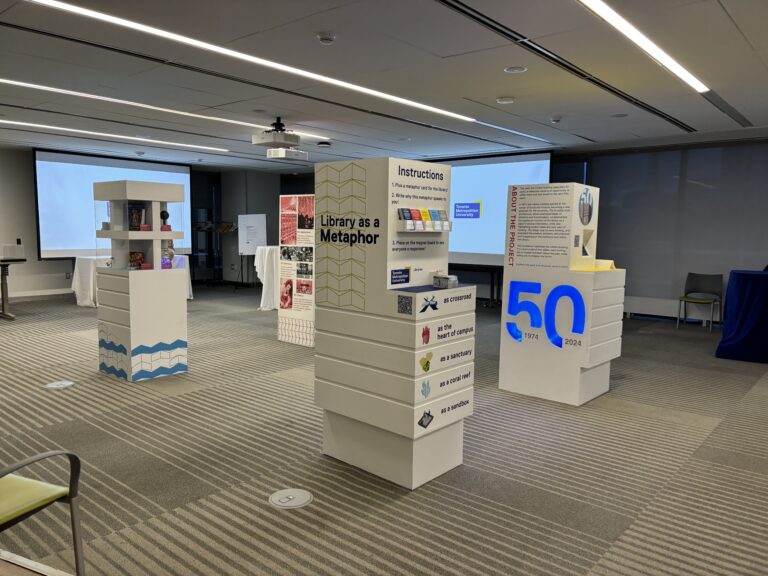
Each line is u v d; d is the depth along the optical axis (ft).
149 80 18.33
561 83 18.37
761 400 16.39
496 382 18.10
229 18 12.68
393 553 8.30
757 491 10.53
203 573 7.73
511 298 16.84
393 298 10.12
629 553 8.39
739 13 12.12
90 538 8.55
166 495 9.98
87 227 38.32
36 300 35.86
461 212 37.99
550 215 15.89
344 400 11.15
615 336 16.85
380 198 10.18
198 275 49.01
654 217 31.19
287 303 23.54
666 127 26.13
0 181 35.47
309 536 8.72
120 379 17.61
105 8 12.15
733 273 22.06
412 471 10.33
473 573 7.84
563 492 10.38
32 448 12.03
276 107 22.57
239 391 16.52
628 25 12.98
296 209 22.89
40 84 18.90
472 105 21.84
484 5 11.84
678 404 15.94
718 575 7.88
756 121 24.52
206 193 49.78
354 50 15.05
